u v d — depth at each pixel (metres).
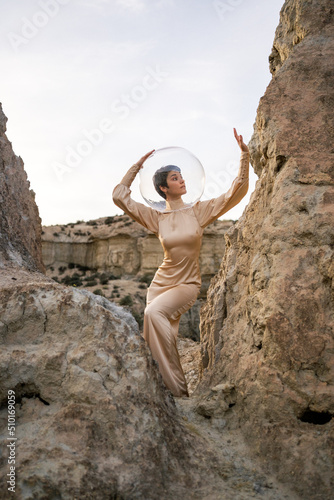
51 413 3.89
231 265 6.25
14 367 3.98
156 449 3.77
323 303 4.16
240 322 5.12
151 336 5.05
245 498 3.55
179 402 4.84
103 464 3.58
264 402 4.12
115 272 61.59
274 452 3.88
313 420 3.96
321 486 3.52
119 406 3.88
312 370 3.99
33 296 4.32
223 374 4.90
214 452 4.07
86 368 4.00
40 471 3.38
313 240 4.39
